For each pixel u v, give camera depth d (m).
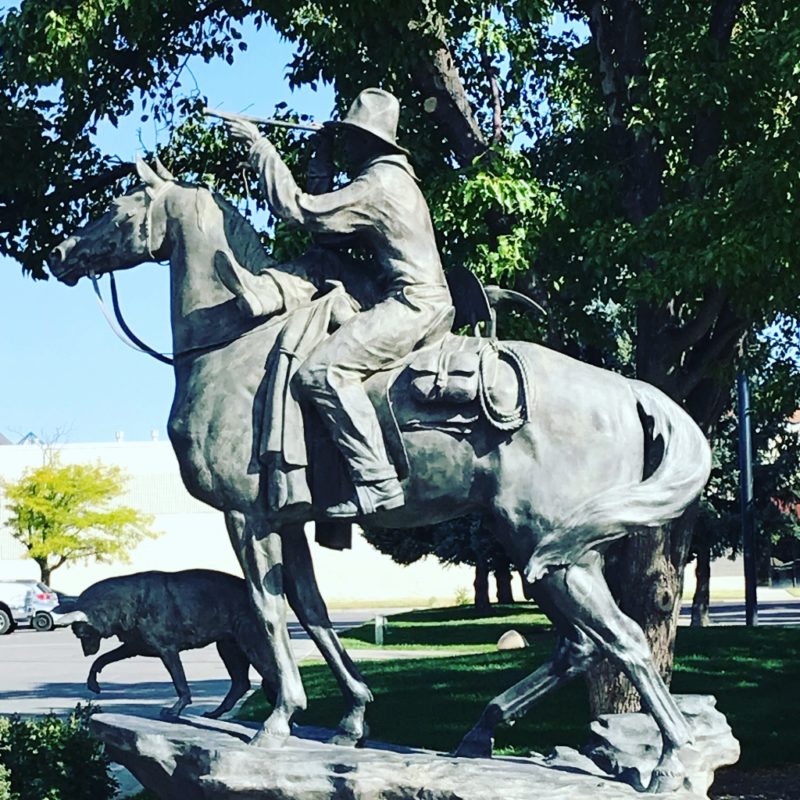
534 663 18.39
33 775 8.77
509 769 5.95
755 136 10.38
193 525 45.84
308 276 6.60
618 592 10.62
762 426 28.70
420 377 6.09
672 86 9.77
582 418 6.00
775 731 12.56
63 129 11.44
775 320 11.56
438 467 6.09
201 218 6.64
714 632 21.53
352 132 6.61
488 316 6.45
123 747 6.54
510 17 10.38
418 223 6.40
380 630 24.98
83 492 40.38
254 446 6.28
